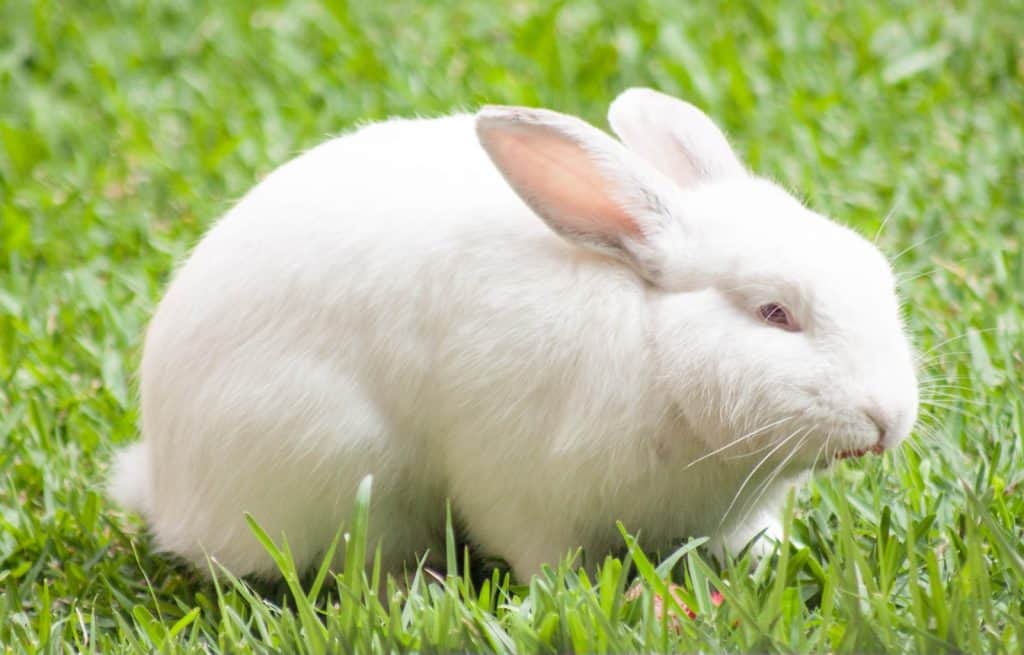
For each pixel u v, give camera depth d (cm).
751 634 722
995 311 1101
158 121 1463
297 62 1517
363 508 773
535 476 858
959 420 973
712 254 833
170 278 1196
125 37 1581
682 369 822
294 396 873
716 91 1437
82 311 1180
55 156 1414
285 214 898
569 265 848
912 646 728
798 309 814
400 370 868
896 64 1477
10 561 941
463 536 946
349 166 911
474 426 858
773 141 1374
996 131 1380
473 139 923
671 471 854
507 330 843
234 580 833
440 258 859
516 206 871
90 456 1048
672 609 753
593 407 837
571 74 1477
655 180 848
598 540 886
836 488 854
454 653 735
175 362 912
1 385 1094
